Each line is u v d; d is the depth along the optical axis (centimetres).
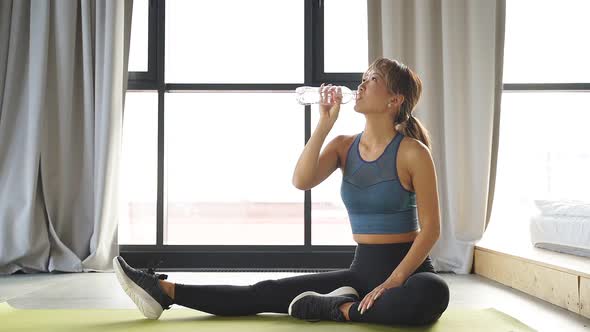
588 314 215
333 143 202
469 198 367
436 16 380
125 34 386
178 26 422
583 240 281
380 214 185
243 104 435
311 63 402
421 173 180
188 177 448
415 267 177
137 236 421
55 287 294
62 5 378
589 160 414
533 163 416
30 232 360
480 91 367
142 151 418
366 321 177
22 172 368
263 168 482
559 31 417
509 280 299
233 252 392
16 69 374
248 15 425
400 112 192
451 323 184
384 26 373
